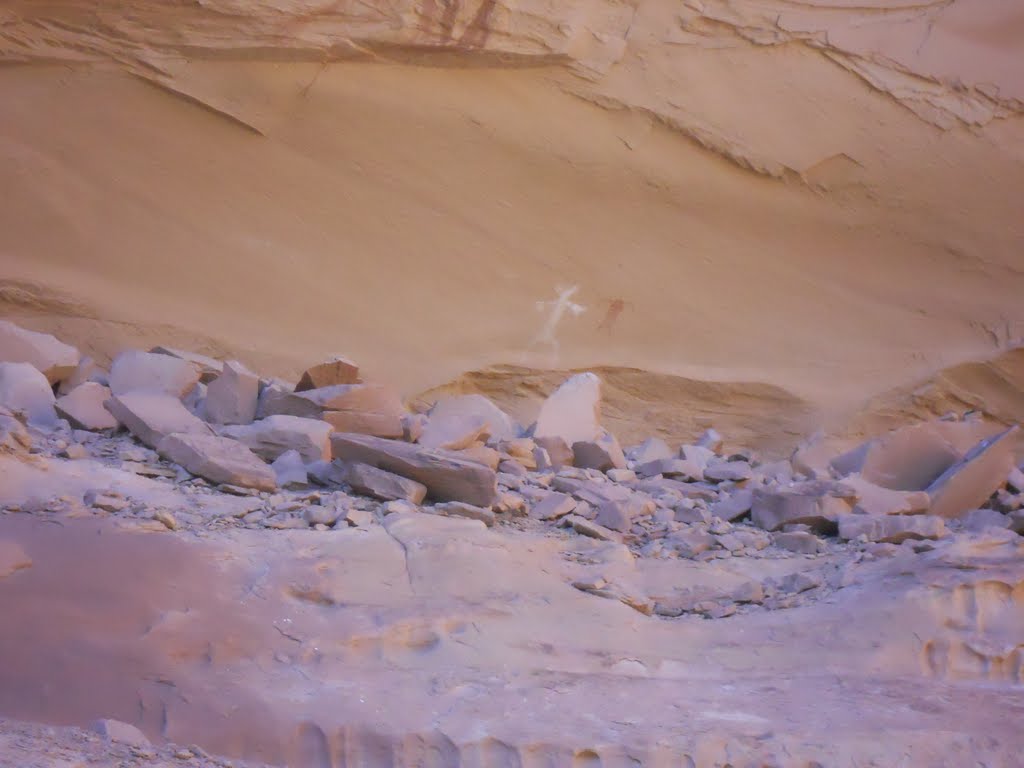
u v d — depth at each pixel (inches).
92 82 586.9
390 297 589.0
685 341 616.1
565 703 204.5
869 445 391.5
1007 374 627.8
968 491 363.3
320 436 323.9
